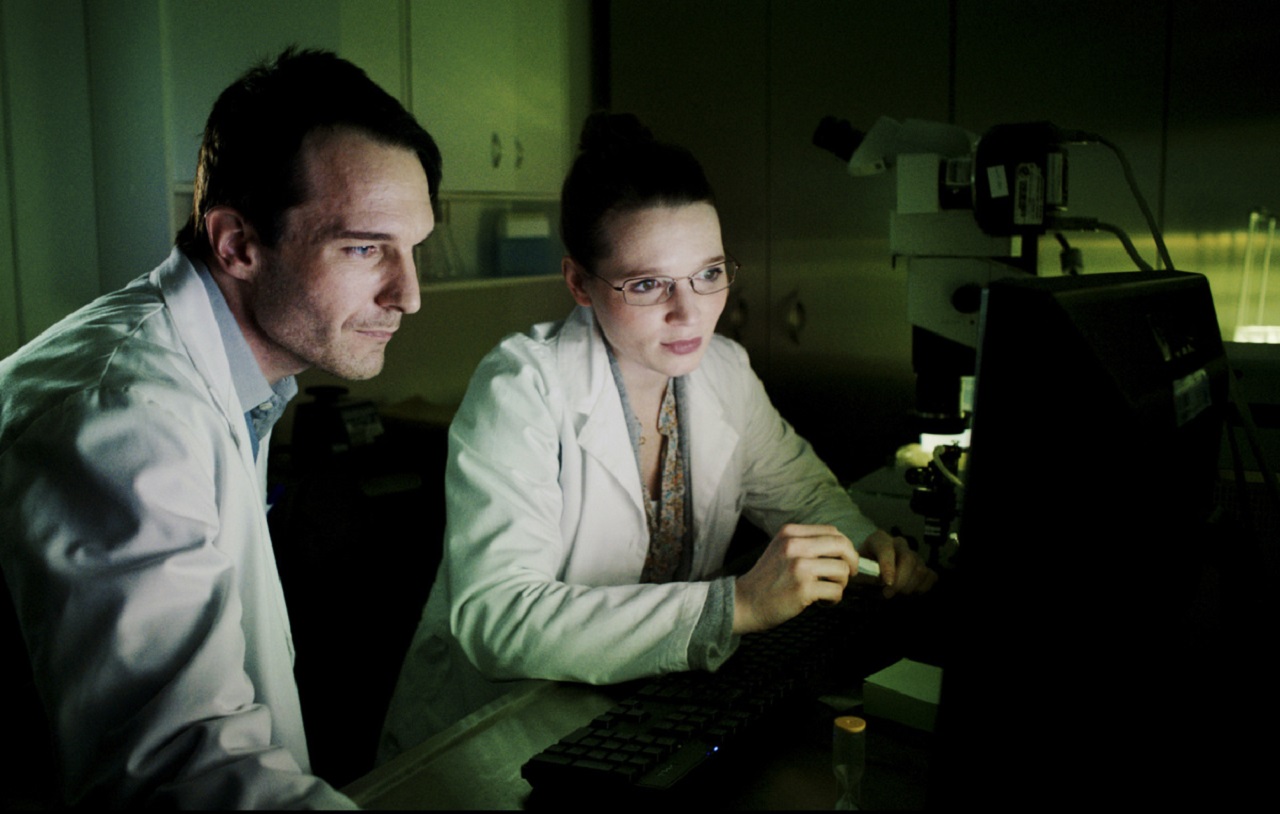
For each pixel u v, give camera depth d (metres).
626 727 0.93
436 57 2.98
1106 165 3.01
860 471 3.50
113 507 0.85
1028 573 0.73
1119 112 2.99
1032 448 0.72
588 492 1.41
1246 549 0.98
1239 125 2.86
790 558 1.12
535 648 1.12
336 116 1.01
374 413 2.61
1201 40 2.87
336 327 1.06
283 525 1.96
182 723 0.81
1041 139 1.49
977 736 0.75
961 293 1.59
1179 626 0.92
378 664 2.12
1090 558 0.72
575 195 1.31
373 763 2.06
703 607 1.10
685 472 1.53
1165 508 0.83
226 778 0.78
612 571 1.44
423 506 2.51
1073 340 0.70
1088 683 0.74
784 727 0.98
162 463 0.88
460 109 3.09
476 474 1.29
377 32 2.77
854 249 3.41
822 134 1.96
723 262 1.32
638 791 0.82
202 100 2.39
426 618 1.49
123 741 0.80
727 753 0.91
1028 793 0.74
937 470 1.44
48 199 2.37
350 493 2.10
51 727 0.84
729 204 3.59
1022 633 0.73
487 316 3.64
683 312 1.30
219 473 1.00
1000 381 0.72
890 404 3.42
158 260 2.41
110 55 2.39
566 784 0.85
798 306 3.52
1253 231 2.88
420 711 1.45
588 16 3.72
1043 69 3.07
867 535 1.46
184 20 2.34
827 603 1.28
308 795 0.79
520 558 1.23
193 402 0.96
